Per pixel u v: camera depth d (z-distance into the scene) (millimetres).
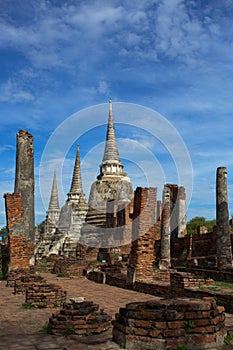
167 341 5551
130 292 14555
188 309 5809
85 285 17859
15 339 6613
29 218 21859
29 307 10406
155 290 13531
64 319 7094
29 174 22375
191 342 5598
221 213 19641
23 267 19328
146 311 5766
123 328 5887
